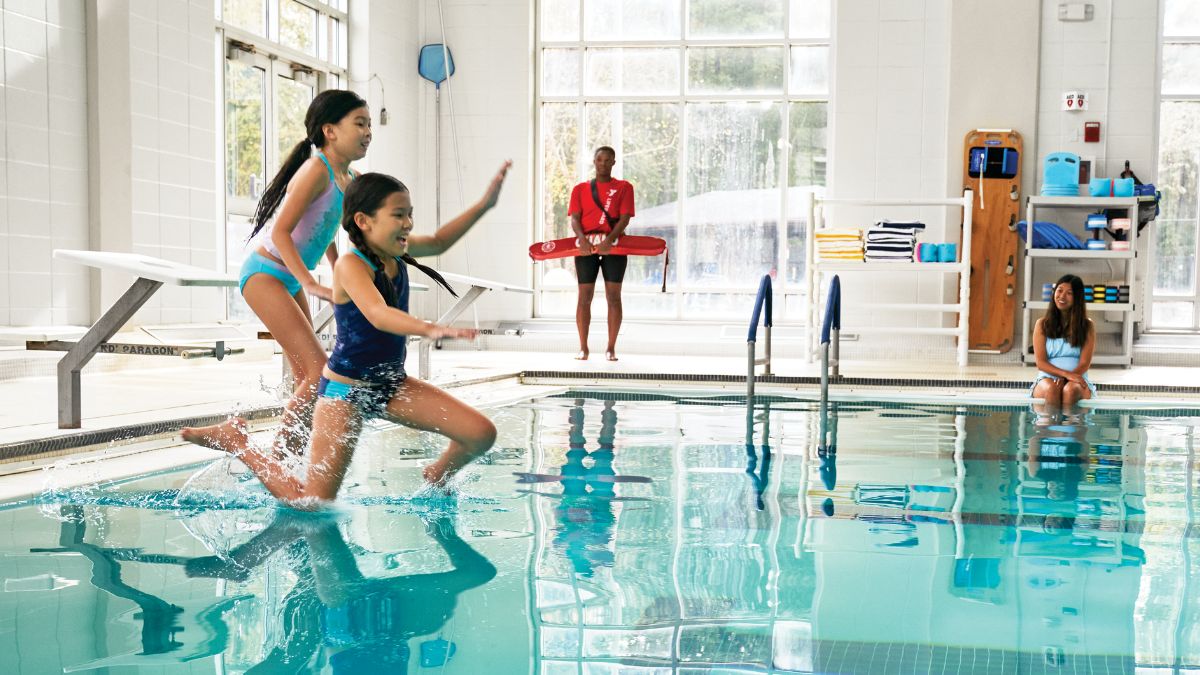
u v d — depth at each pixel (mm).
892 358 9234
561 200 10094
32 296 5980
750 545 2365
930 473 3367
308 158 3398
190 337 6941
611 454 3736
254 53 7926
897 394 6242
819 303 8742
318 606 1881
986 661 1616
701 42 9781
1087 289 8445
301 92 8594
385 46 9367
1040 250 8469
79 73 6285
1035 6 8852
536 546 2338
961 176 9023
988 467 3496
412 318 2654
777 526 2564
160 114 6781
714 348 9273
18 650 1641
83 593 1960
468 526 2541
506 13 9883
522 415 4977
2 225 5773
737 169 9812
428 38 10000
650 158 9938
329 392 2855
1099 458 3719
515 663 1592
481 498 2904
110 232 6414
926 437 4266
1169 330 9094
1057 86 8930
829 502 2873
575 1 9945
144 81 6637
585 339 8227
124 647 1655
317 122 3230
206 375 6125
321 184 3219
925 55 9141
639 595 1960
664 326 9719
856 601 1934
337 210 3324
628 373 6770
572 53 9977
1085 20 8867
